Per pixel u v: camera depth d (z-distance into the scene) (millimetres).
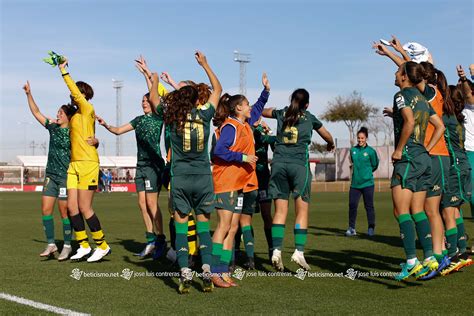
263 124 7324
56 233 11141
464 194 6809
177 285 5746
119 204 22219
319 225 12383
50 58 7176
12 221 14008
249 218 6746
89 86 7664
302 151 6547
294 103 6516
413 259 5586
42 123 7887
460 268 6594
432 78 5992
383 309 4625
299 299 5039
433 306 4723
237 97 5965
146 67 6441
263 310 4625
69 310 4609
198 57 5637
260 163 7277
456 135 6809
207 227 5602
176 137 5418
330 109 65812
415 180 5621
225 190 5738
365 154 10250
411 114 5504
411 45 6984
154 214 7586
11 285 5730
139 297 5156
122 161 55469
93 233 7273
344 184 43156
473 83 7707
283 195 6516
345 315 4438
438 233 6066
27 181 60719
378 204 20266
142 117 7805
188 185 5430
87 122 7395
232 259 6570
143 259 7617
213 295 5238
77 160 7266
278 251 6293
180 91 5434
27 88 7883
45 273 6465
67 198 7387
